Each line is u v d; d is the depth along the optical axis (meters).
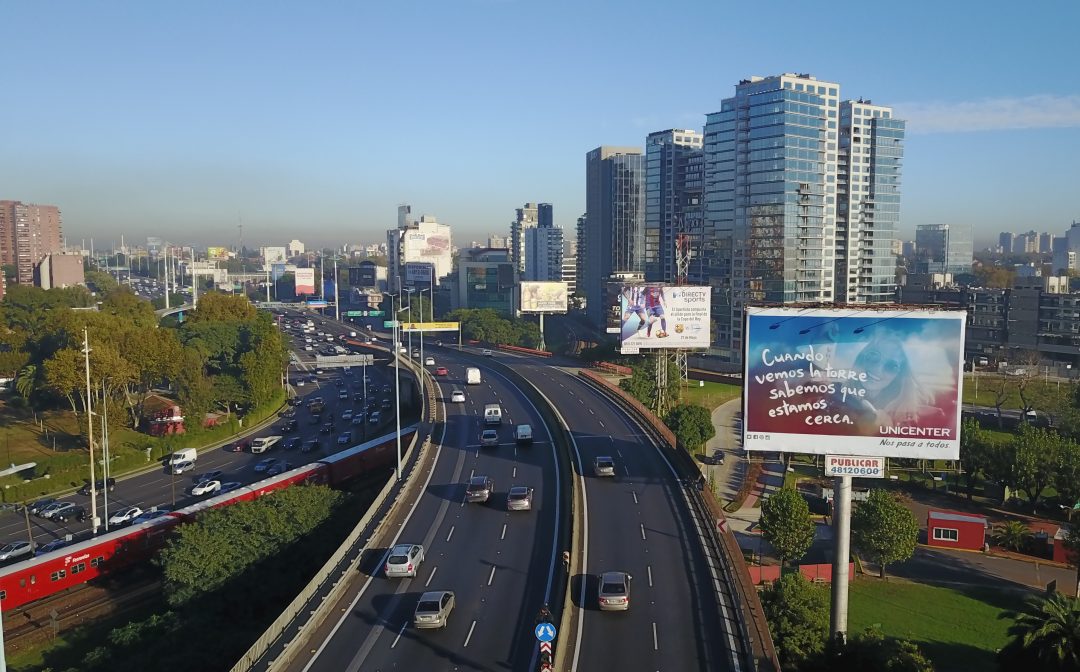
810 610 54.19
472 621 47.03
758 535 89.31
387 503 69.44
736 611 47.28
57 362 113.06
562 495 71.69
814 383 57.38
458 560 56.81
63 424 128.75
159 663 48.62
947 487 109.69
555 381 140.50
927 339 55.88
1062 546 83.62
